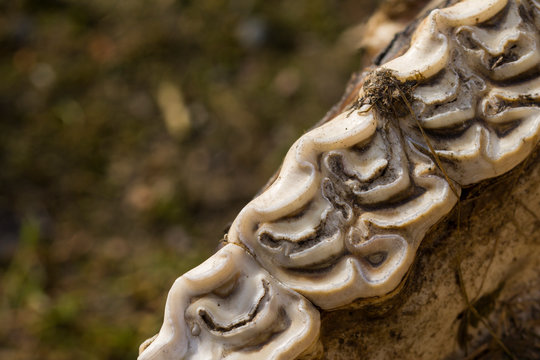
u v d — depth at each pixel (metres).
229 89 0.43
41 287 0.37
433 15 0.17
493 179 0.18
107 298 0.37
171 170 0.41
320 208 0.17
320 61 0.43
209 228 0.38
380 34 0.21
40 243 0.39
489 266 0.19
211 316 0.16
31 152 0.42
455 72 0.17
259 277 0.17
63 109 0.43
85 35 0.46
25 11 0.48
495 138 0.17
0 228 0.39
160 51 0.45
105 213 0.40
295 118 0.41
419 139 0.17
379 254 0.17
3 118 0.43
